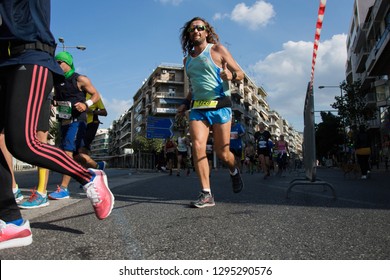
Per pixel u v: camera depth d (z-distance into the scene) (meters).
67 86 4.34
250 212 3.05
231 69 3.55
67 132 4.43
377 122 34.00
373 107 34.91
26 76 2.04
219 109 3.58
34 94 2.06
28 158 2.07
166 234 2.21
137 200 4.07
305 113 5.46
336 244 1.95
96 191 2.35
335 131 55.25
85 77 4.44
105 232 2.30
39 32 2.09
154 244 1.98
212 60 3.54
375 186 6.61
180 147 12.33
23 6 2.06
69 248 1.92
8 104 2.03
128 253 1.82
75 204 3.74
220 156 3.78
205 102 3.57
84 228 2.43
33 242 2.06
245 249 1.86
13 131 2.01
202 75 3.56
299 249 1.86
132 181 8.00
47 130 3.64
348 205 3.54
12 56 2.07
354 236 2.13
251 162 16.12
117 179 9.05
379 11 27.92
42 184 3.55
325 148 56.81
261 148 9.83
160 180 8.50
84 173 2.32
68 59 4.32
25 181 7.76
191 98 3.95
